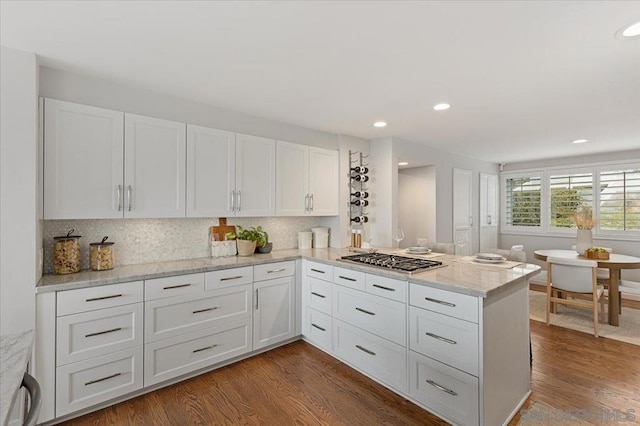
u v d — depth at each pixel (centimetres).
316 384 244
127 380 221
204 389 237
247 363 277
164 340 237
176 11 153
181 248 296
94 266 237
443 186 508
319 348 304
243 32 171
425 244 345
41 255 215
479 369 180
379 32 170
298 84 242
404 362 222
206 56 199
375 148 420
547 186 596
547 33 170
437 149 493
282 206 334
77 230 245
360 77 229
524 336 227
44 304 192
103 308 211
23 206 188
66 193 212
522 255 299
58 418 198
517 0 142
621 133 391
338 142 393
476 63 206
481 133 392
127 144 238
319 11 152
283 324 310
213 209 282
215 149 285
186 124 267
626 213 510
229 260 293
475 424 182
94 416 206
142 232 275
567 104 283
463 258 296
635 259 376
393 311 230
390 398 226
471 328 184
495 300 192
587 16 155
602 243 533
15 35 174
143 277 227
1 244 182
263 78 232
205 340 258
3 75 185
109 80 236
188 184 267
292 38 177
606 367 270
